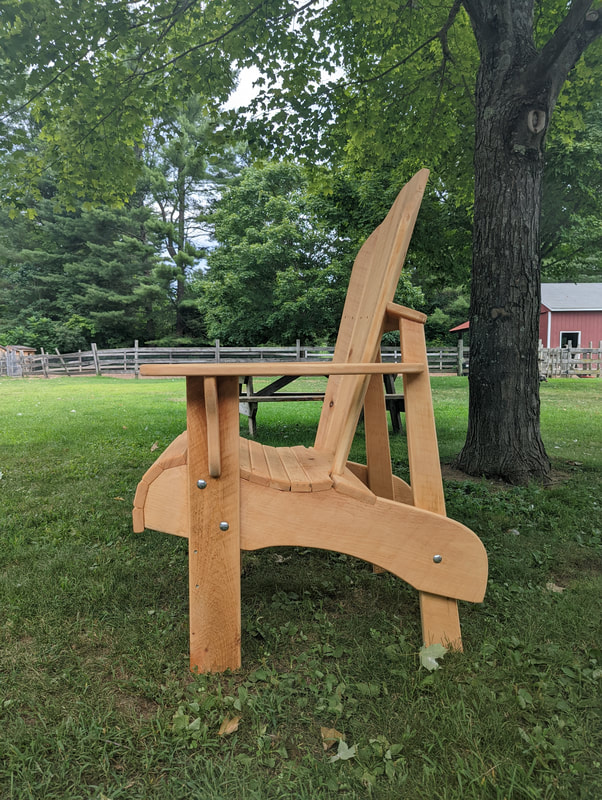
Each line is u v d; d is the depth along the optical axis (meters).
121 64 5.34
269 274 23.28
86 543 2.60
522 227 3.75
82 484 3.73
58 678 1.50
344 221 12.55
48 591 2.04
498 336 3.83
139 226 28.05
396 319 1.87
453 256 11.09
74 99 5.38
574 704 1.38
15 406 8.98
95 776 1.16
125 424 6.65
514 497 3.36
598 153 9.56
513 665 1.54
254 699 1.38
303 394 4.55
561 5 5.54
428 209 9.71
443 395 11.13
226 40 5.25
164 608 1.94
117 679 1.50
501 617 1.87
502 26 3.63
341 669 1.56
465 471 4.05
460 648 1.63
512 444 3.86
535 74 3.54
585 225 10.90
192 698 1.41
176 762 1.20
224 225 24.75
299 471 1.71
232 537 1.51
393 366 1.57
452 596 1.61
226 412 1.48
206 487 1.49
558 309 23.34
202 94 5.90
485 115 3.79
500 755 1.20
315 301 21.05
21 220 27.92
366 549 1.58
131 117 5.71
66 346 27.44
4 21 4.47
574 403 9.52
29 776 1.14
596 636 1.72
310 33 5.54
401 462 4.32
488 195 3.80
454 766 1.16
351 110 6.27
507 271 3.79
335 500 1.56
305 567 2.36
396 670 1.51
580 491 3.49
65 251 28.86
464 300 28.73
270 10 5.02
